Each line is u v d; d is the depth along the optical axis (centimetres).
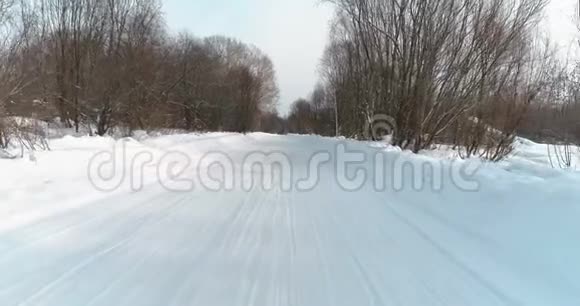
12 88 962
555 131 1091
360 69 2647
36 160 742
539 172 783
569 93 1070
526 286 380
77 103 1773
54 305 323
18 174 644
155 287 361
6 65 986
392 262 438
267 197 773
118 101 1802
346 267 422
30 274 374
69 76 1802
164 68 2392
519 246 452
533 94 1284
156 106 2148
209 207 666
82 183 719
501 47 1389
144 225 541
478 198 615
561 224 444
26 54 1195
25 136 890
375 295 362
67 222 528
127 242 471
